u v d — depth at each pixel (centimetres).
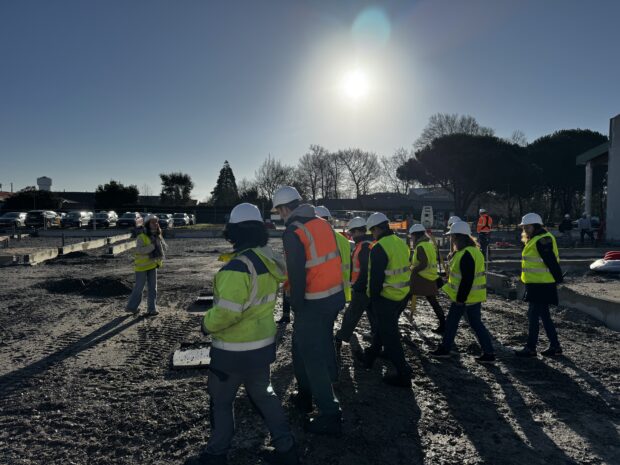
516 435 396
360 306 573
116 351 611
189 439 377
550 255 584
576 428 411
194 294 1038
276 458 327
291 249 365
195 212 5575
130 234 2959
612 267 1330
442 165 4838
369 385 500
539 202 5816
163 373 529
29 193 5534
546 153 5469
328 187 8081
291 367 554
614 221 2692
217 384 311
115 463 343
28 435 383
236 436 381
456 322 589
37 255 1641
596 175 5297
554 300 598
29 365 555
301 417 418
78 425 400
